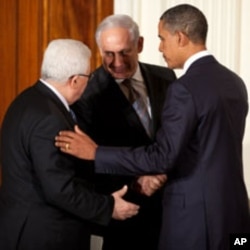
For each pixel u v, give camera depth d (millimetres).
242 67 9461
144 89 7320
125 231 7582
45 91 5973
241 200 6195
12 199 5977
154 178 6816
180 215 6051
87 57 6062
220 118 5844
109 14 9531
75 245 6195
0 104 9602
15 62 9547
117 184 7227
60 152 5816
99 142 7211
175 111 5707
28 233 5922
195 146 5898
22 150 5852
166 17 6051
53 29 9492
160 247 6297
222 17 9297
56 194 5727
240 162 6211
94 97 7203
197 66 5926
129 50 6785
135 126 7145
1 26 9453
